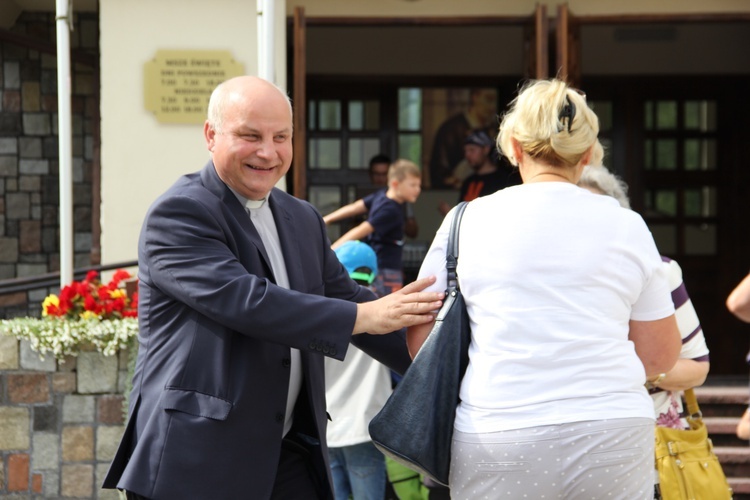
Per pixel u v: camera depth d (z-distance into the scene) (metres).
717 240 10.38
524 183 2.66
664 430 3.25
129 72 7.47
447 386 2.53
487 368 2.45
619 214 2.53
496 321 2.46
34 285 8.05
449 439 2.52
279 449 2.76
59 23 5.75
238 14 7.50
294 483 2.96
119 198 7.47
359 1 7.79
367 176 10.31
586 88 10.27
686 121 10.34
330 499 2.98
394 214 6.86
